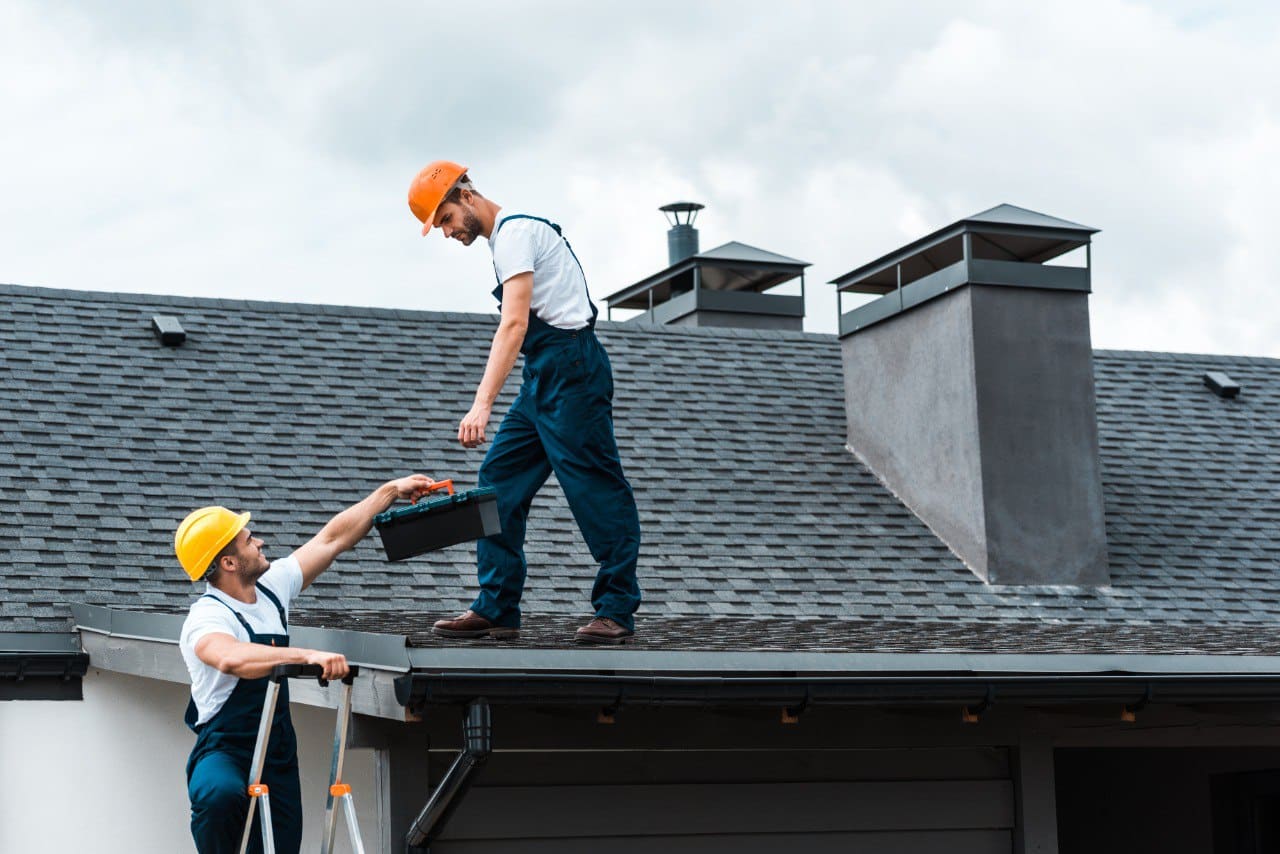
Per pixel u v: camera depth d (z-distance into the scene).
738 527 12.36
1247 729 9.44
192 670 5.95
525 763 7.69
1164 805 12.34
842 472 13.52
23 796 9.91
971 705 7.34
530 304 7.02
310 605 10.42
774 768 8.18
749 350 15.32
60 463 11.43
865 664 7.12
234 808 5.80
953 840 8.52
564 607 10.77
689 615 10.92
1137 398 15.55
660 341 15.08
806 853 8.21
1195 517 13.66
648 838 7.90
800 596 11.55
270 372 13.15
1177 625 11.70
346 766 8.53
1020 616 11.81
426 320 14.46
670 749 7.92
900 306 13.37
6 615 9.96
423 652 6.24
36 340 12.84
